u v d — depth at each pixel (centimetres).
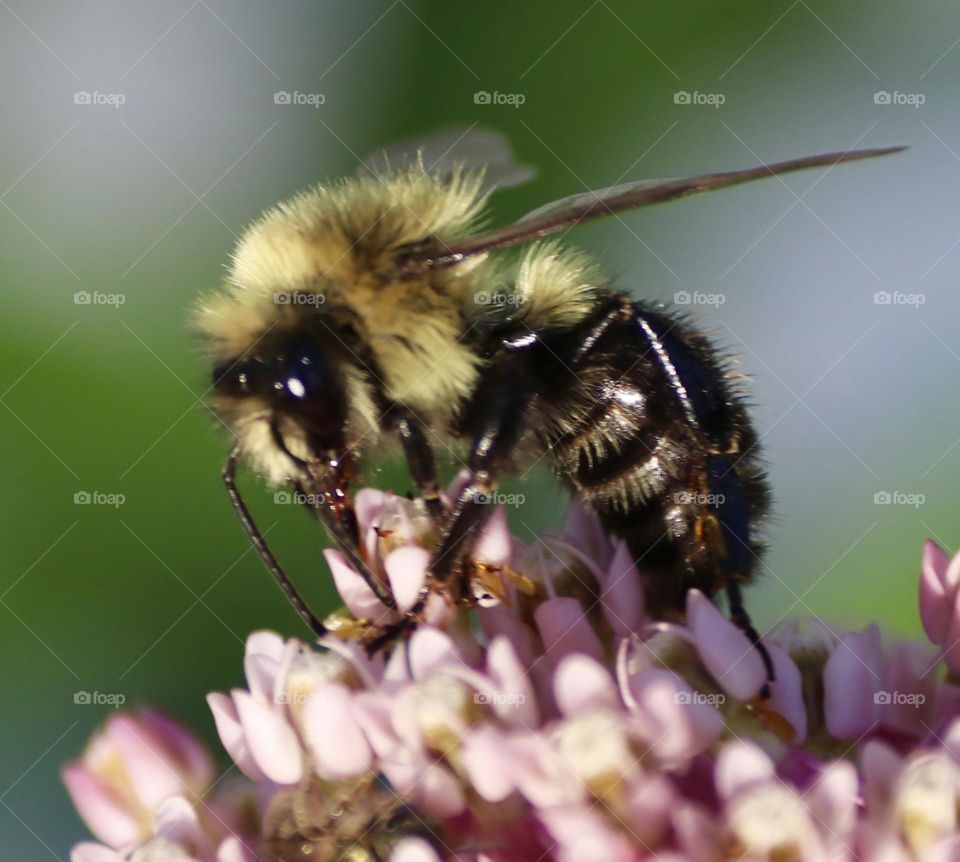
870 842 10
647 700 10
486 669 10
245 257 11
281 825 10
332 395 11
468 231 11
